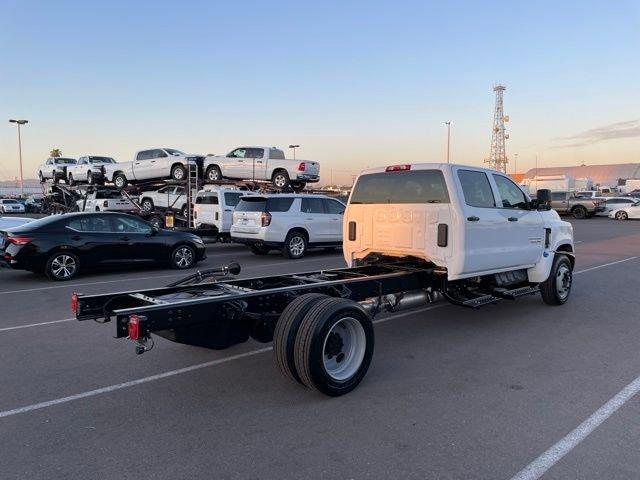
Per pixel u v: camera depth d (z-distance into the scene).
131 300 5.03
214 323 4.78
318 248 16.34
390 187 6.80
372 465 3.34
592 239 21.33
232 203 17.05
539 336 6.39
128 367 5.31
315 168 19.77
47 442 3.68
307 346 4.27
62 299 8.81
